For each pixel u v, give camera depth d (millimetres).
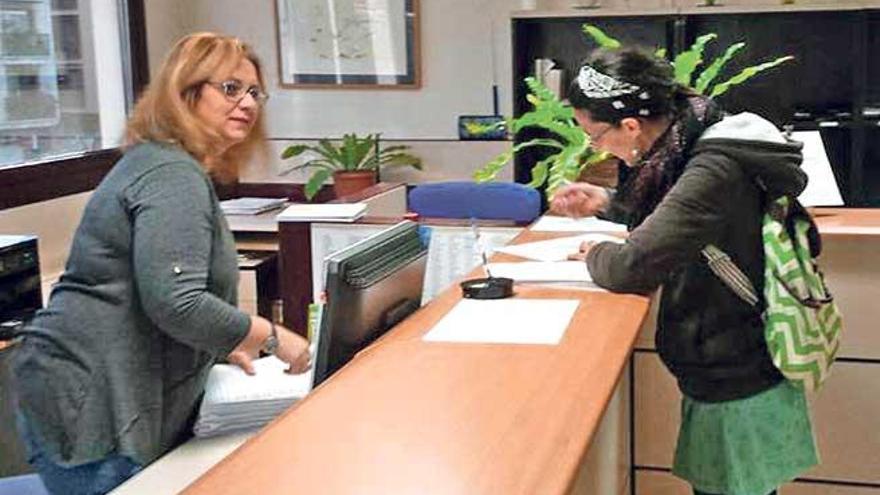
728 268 1891
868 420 2729
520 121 3105
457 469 1175
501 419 1342
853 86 4578
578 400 1417
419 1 5133
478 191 3410
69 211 4281
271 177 5344
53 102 4348
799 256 1911
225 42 1857
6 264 3078
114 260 1748
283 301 2895
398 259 1930
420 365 1591
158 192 1717
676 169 1921
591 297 2002
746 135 1846
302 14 5277
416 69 5191
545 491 1115
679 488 2756
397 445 1249
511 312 1908
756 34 4723
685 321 1972
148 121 1814
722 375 1957
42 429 1792
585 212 2465
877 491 2756
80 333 1751
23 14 4125
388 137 5289
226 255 1854
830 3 4402
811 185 2816
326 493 1109
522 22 4797
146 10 5004
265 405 1934
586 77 1969
